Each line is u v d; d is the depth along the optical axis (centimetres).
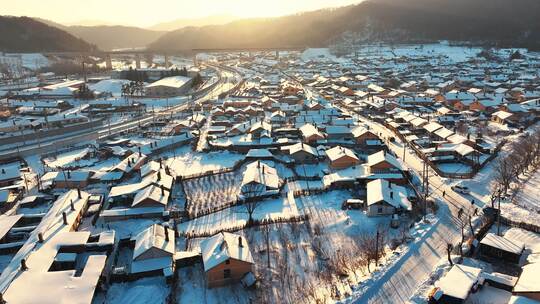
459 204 6200
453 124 10938
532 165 7506
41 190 7456
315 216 6188
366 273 4656
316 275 4747
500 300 3947
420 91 16988
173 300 4431
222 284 4634
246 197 6762
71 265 4950
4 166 9012
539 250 4784
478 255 4812
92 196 6962
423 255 4884
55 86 19112
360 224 5828
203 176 8025
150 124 12319
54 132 11538
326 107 13262
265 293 4484
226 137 10575
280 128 10994
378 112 12850
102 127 12469
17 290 4200
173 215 6369
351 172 7556
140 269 4819
